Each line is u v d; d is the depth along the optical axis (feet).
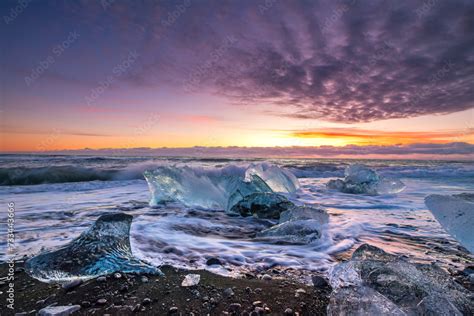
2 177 40.06
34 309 6.34
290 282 8.28
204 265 9.66
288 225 13.85
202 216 18.78
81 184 36.78
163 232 13.67
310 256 10.98
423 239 13.62
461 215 9.37
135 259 8.80
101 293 7.09
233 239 13.50
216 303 6.81
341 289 6.62
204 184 23.38
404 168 68.13
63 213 18.47
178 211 20.17
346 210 21.65
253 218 18.85
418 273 6.80
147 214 18.62
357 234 14.38
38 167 42.96
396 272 6.84
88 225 15.14
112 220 9.77
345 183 33.01
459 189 34.24
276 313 6.39
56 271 7.63
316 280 8.04
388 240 13.39
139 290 7.34
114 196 27.17
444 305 5.45
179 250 11.19
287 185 30.37
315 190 33.58
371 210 21.68
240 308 6.60
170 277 8.32
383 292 6.15
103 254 8.40
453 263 10.08
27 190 31.14
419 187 36.11
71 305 6.47
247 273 9.00
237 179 23.27
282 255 11.03
